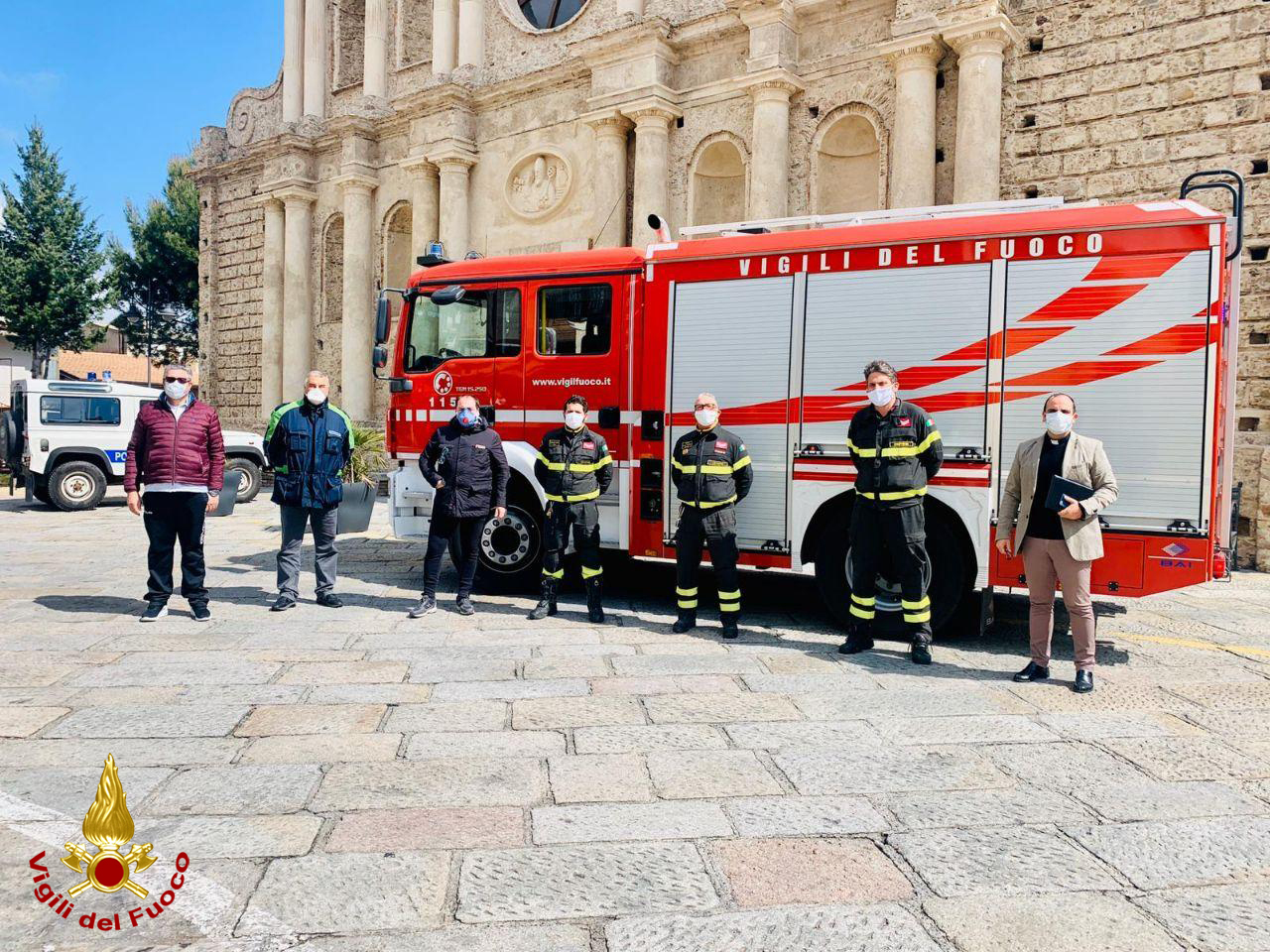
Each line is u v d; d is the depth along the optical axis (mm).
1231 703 5125
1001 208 6910
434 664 5836
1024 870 3166
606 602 8117
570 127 19031
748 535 7133
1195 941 2734
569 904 2918
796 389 6973
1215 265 5812
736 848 3316
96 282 34938
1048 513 5500
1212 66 11734
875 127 14773
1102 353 6059
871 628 6391
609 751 4289
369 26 22922
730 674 5648
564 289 8148
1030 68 13141
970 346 6410
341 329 24438
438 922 2812
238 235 27344
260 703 4977
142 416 7133
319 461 7637
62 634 6660
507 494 8422
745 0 15289
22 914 2848
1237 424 11375
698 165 16906
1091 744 4441
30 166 33719
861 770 4078
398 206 22594
